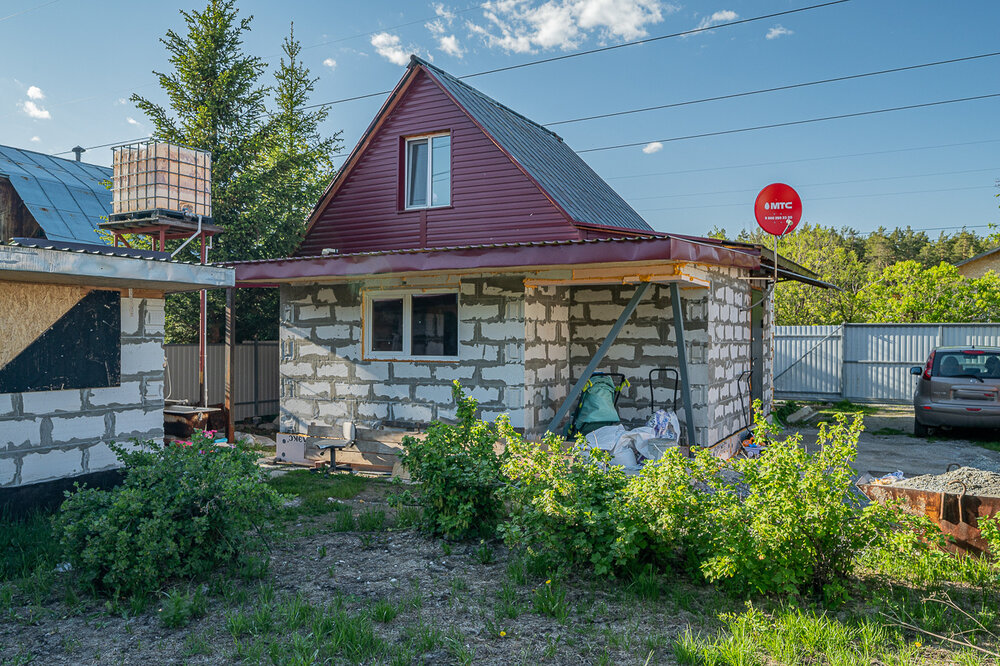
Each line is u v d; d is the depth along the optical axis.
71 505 5.09
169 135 14.57
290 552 6.02
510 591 4.98
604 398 9.54
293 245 14.40
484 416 9.58
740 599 4.90
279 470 10.22
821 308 28.41
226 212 14.34
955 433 13.45
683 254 7.65
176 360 14.24
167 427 11.12
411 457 6.55
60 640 4.32
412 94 12.71
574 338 10.43
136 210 11.53
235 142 14.89
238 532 5.38
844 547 4.83
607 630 4.37
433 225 12.40
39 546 5.80
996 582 5.03
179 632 4.42
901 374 18.14
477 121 11.73
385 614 4.56
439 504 6.36
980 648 4.03
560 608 4.67
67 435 7.21
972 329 17.45
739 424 11.20
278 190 14.69
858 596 4.98
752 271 11.74
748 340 11.93
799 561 4.71
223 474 5.32
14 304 6.79
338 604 4.75
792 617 4.34
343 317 10.80
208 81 14.93
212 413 11.73
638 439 8.62
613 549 4.95
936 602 4.75
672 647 4.14
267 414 15.95
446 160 12.52
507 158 11.65
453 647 4.16
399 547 6.15
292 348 11.26
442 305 10.01
